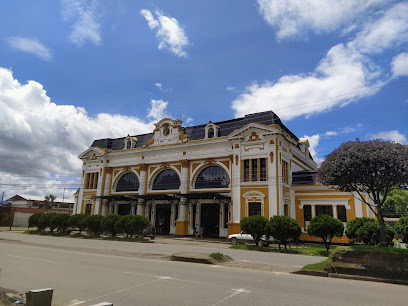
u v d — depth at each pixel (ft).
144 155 129.18
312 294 27.48
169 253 59.57
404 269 34.83
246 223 79.41
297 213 102.78
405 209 155.43
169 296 25.66
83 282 30.71
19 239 92.07
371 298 26.48
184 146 118.32
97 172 142.82
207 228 110.83
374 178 44.52
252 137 103.19
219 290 28.17
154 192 122.52
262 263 48.78
